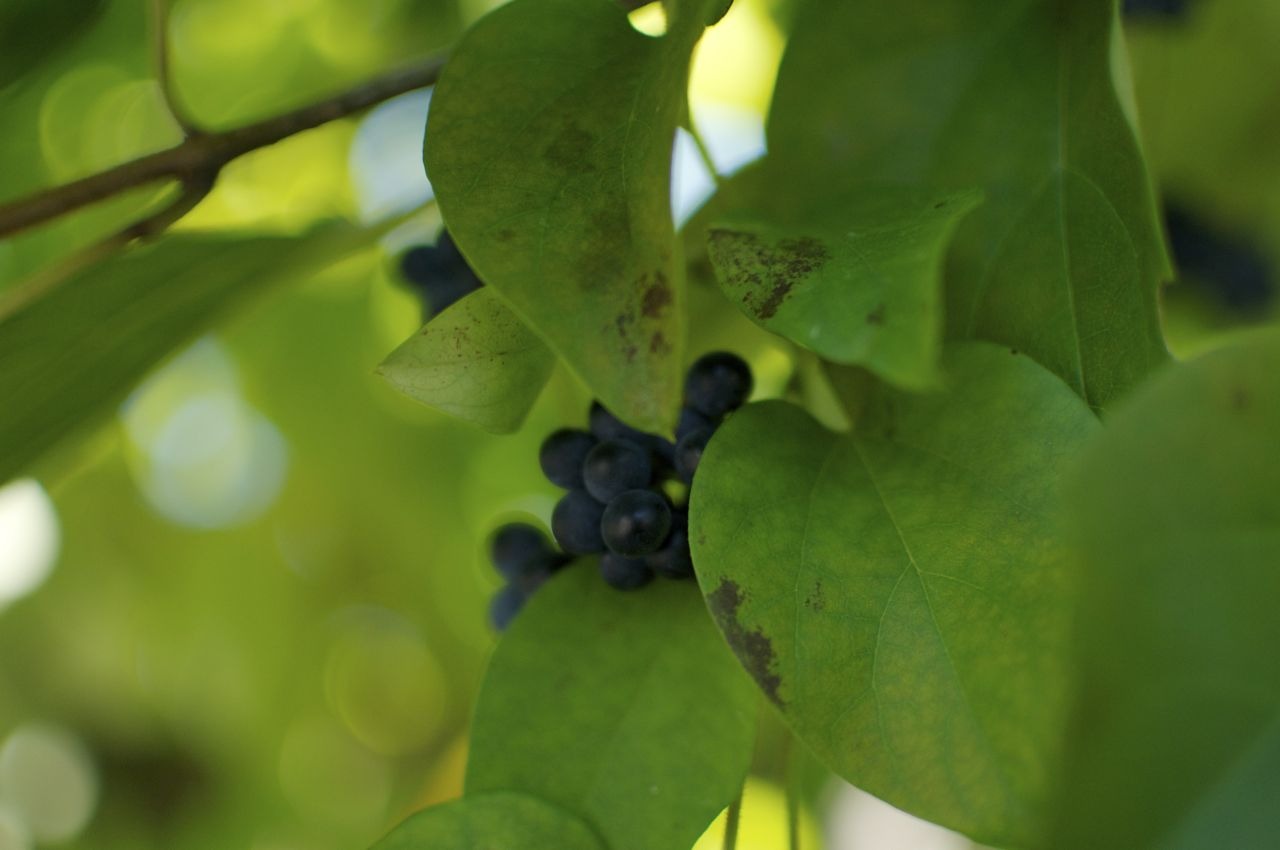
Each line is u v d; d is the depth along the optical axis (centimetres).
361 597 50
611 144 24
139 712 55
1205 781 21
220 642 52
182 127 29
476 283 30
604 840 26
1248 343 22
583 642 27
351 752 55
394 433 45
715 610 24
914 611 24
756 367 31
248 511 50
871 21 28
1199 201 36
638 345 23
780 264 24
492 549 30
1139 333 26
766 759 38
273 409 46
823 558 25
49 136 40
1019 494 25
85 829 58
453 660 50
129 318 30
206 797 57
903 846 44
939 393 25
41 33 35
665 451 27
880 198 27
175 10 38
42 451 30
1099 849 21
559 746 26
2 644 54
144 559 51
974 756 24
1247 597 22
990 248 27
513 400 25
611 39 25
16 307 29
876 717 24
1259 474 22
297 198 42
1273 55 34
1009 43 28
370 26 42
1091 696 21
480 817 26
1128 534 22
